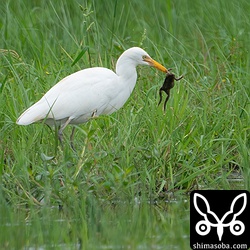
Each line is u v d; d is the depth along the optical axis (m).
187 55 18.81
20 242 11.38
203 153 13.94
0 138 14.07
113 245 11.16
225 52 18.48
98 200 12.97
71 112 14.12
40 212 12.69
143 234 11.68
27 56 18.25
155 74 16.91
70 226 12.03
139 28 20.25
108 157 13.36
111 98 14.52
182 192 13.41
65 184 12.89
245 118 15.27
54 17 20.22
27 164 13.41
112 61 17.05
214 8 20.83
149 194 13.17
